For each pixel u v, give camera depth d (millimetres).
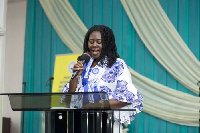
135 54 6145
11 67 7617
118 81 2227
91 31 2406
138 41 6137
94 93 1706
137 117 6008
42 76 6863
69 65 5586
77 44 6445
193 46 5781
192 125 5680
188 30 5832
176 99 5770
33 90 6918
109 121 1842
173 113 5770
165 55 5859
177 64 5773
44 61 6863
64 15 6586
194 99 5656
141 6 6035
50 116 1917
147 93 5969
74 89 2262
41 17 6934
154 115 5883
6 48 7691
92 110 1842
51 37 6832
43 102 1870
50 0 6707
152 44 5918
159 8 5910
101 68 2295
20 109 1979
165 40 5852
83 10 6605
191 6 5836
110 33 2402
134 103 2166
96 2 6523
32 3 7012
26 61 6996
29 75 6945
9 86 7602
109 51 2367
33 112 6758
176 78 5797
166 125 5867
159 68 5969
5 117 7422
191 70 5711
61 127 1883
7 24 7734
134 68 6129
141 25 6004
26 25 7039
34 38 6973
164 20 5871
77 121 1866
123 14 6293
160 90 5879
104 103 1759
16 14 7695
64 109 1869
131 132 6000
